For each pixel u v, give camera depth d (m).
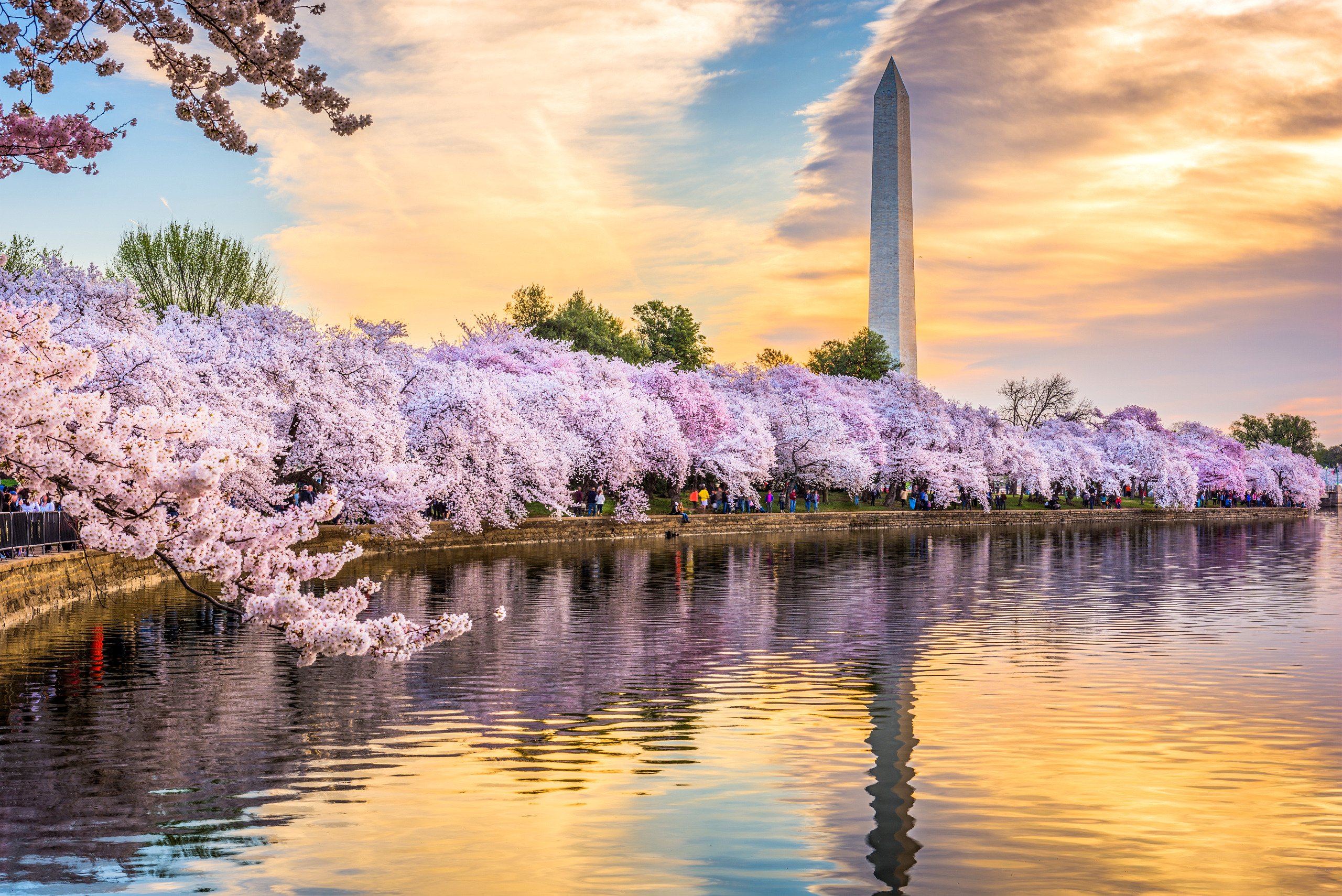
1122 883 10.16
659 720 16.56
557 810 12.25
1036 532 73.94
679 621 27.23
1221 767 14.03
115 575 32.09
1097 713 17.06
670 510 75.19
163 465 10.33
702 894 9.90
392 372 50.91
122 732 15.66
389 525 44.31
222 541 11.02
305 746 14.97
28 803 12.46
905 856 10.84
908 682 19.56
